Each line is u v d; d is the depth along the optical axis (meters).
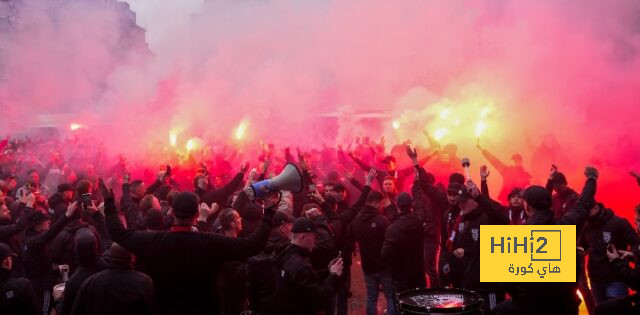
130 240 3.91
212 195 7.30
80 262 4.68
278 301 4.23
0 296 4.41
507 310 4.58
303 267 4.11
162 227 5.35
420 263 6.05
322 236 5.25
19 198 8.52
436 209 7.55
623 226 5.75
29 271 6.07
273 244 4.90
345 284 6.53
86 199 5.19
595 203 5.83
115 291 4.03
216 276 4.03
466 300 4.58
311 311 4.15
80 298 4.08
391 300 6.31
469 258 5.24
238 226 5.48
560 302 4.43
